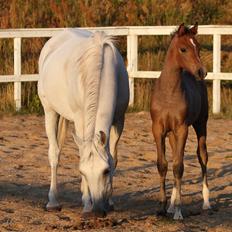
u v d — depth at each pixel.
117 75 9.07
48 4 21.48
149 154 13.31
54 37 10.70
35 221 9.06
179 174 9.13
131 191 10.66
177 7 22.42
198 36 22.25
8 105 18.00
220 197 10.45
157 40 21.47
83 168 7.99
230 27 17.73
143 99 18.53
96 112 8.41
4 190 10.62
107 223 8.80
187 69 8.97
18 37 17.88
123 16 21.88
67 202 10.03
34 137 14.82
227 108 18.12
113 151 9.62
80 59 8.97
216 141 14.61
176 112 9.15
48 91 9.88
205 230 8.72
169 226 8.84
